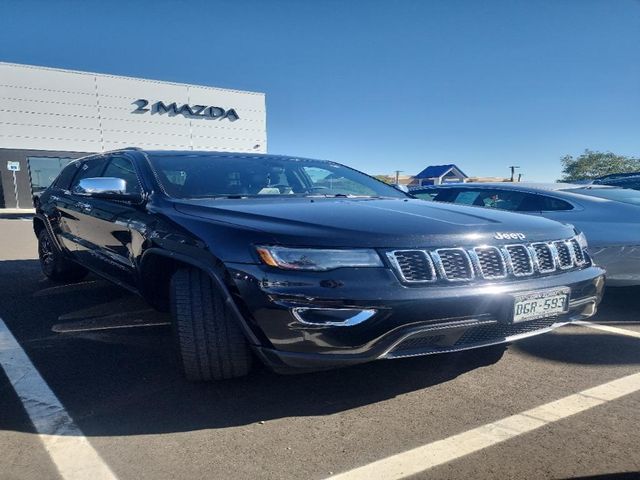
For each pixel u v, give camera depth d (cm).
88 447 211
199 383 274
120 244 345
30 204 2448
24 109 2392
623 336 371
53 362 306
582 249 297
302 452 210
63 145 2509
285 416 241
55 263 515
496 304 237
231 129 3023
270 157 416
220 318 246
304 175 398
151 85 2734
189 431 226
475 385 279
